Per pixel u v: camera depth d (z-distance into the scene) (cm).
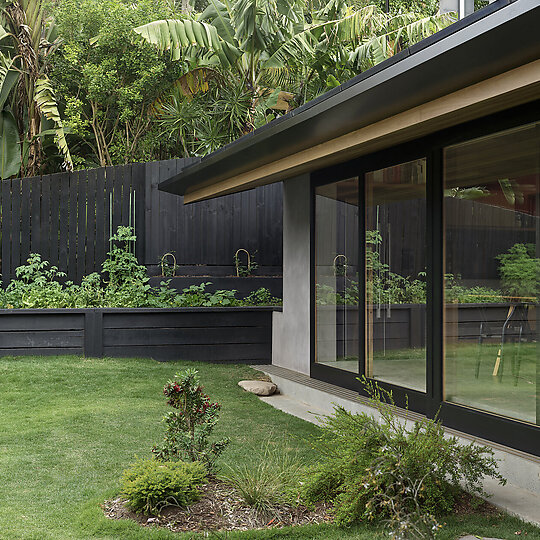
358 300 707
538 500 429
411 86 436
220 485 436
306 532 372
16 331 949
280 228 1284
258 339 1017
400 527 347
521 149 481
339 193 751
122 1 1569
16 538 357
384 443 416
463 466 418
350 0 1510
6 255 1138
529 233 476
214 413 464
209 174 837
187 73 1491
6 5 1338
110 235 1188
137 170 1204
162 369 908
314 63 1371
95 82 1428
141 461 440
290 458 529
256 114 1422
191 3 1723
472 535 372
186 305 1083
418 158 600
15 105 1429
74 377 831
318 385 762
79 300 1041
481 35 352
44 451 542
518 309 489
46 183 1159
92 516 387
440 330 569
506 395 500
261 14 1239
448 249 562
